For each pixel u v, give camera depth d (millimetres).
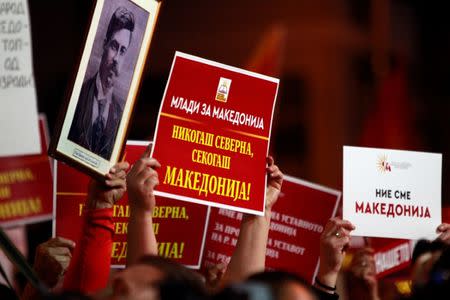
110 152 4949
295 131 10711
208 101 4984
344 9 10828
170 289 3203
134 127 9992
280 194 5891
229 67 5020
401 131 10883
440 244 5145
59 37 9969
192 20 10523
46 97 9906
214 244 5766
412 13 11047
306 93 10758
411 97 10938
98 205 4910
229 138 5004
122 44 4910
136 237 4605
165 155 4898
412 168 5594
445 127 11023
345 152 5566
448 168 10844
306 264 5887
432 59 11117
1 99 5305
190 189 4926
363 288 5910
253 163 5031
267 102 5074
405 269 6035
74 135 4766
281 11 10672
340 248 5195
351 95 10836
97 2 4746
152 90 10219
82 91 4773
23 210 5660
